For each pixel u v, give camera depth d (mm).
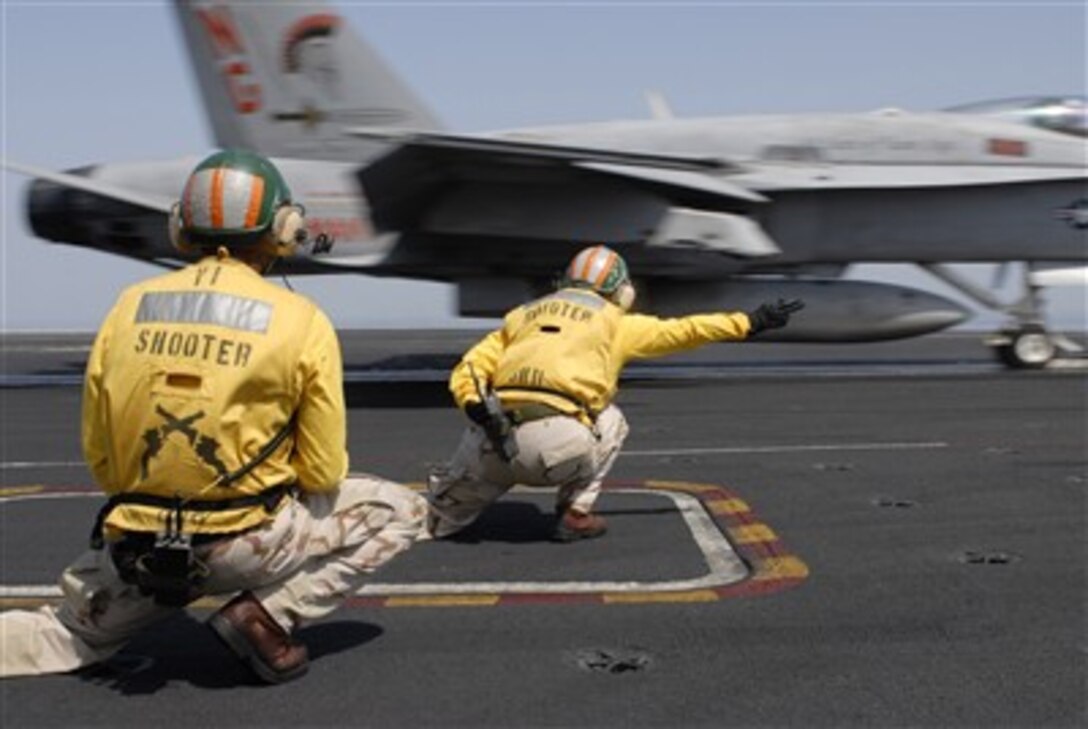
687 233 13961
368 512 3471
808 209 15414
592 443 5098
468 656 3674
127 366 3027
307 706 3221
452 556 5148
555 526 5434
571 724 3080
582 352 5059
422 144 12297
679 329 5090
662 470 7641
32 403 13305
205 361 2994
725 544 5359
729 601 4328
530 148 12586
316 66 14875
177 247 3289
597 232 14016
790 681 3410
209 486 3023
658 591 4492
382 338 29641
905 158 15672
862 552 5160
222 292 3057
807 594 4422
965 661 3588
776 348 23453
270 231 3203
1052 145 15852
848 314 15172
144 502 3062
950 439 9039
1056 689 3332
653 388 14133
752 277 16094
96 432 3139
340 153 14938
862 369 17141
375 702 3254
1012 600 4316
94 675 3484
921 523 5797
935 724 3064
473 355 5219
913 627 3965
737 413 11211
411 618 4117
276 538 3158
